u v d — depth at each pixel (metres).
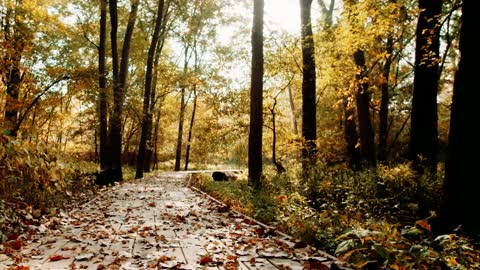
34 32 16.69
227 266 3.94
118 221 6.84
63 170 8.13
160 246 4.85
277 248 4.78
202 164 47.88
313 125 15.91
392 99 26.58
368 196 9.07
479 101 6.27
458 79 6.49
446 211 6.56
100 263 3.95
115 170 18.41
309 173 12.75
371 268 3.86
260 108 13.75
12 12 14.84
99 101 17.58
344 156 25.78
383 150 21.70
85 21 24.19
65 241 5.00
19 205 6.25
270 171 21.00
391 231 4.15
